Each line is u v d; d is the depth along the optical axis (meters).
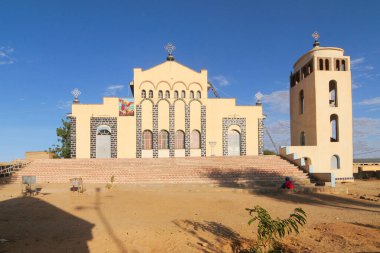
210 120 40.22
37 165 31.00
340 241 10.41
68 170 29.53
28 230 11.09
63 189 21.92
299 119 38.12
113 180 25.53
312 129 34.62
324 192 23.52
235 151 40.50
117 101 39.03
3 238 10.08
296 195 22.08
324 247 9.84
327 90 34.19
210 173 28.89
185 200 18.28
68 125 52.09
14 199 17.95
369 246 9.86
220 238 10.70
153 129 39.25
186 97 40.19
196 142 40.16
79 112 38.41
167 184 24.86
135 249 9.34
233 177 28.00
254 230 11.76
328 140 33.78
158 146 39.47
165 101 39.91
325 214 15.06
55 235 10.48
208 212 15.09
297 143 38.59
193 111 40.19
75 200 17.52
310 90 35.22
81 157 37.94
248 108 40.88
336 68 35.22
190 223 12.65
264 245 9.28
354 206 17.92
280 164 31.58
